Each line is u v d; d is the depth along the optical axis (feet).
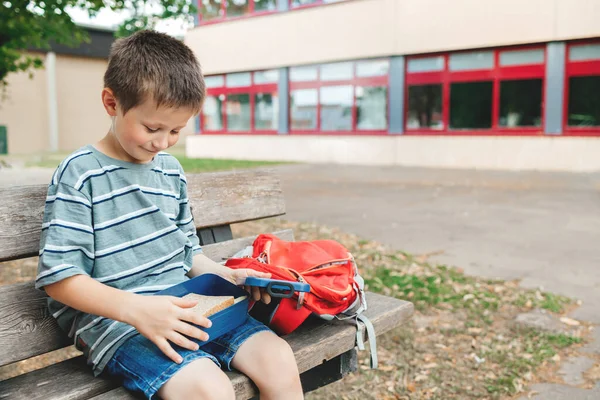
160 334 4.87
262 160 55.31
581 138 41.24
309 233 20.42
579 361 9.87
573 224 21.84
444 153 46.60
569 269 15.58
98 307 4.90
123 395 4.95
